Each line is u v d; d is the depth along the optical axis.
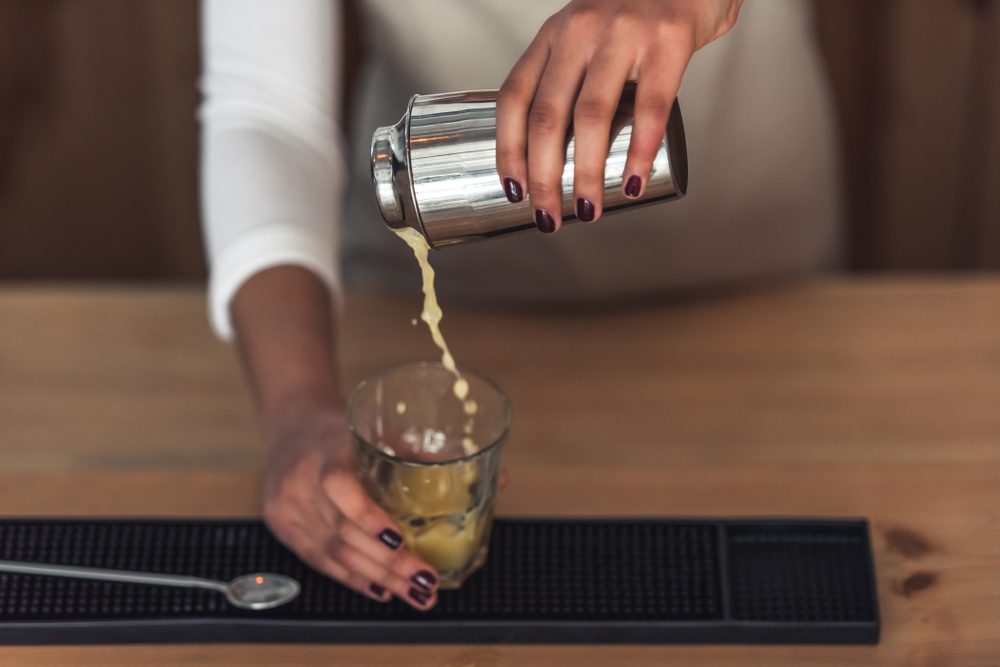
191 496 0.97
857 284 1.27
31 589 0.86
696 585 0.86
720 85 1.31
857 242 2.35
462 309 1.24
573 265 1.41
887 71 2.22
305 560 0.88
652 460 1.02
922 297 1.24
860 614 0.83
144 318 1.23
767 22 1.33
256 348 1.03
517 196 0.65
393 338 1.19
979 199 2.28
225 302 1.08
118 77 2.31
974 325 1.19
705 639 0.82
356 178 1.50
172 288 1.28
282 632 0.83
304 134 1.16
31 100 2.32
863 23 2.19
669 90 0.65
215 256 1.09
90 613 0.84
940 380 1.11
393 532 0.80
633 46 0.65
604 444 1.04
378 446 0.86
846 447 1.03
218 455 1.04
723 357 1.16
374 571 0.82
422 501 0.81
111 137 2.35
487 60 1.29
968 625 0.84
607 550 0.89
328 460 0.86
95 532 0.92
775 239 1.48
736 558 0.88
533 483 0.98
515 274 1.42
